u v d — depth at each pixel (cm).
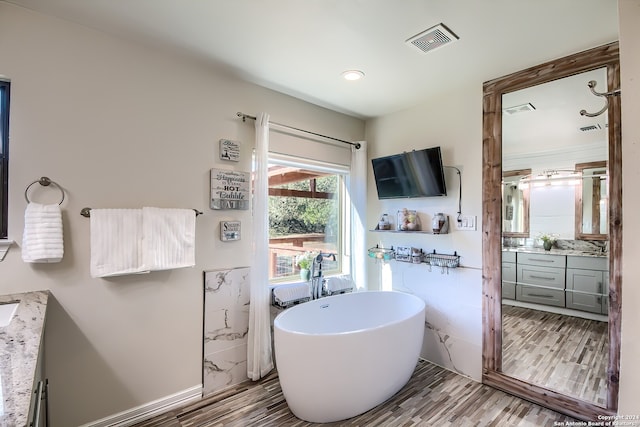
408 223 300
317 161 307
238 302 248
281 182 297
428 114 294
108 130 192
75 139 181
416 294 301
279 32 187
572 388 215
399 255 307
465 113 266
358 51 208
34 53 170
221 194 238
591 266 214
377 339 209
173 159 217
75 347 180
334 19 173
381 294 300
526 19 172
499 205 246
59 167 176
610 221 194
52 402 173
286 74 242
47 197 173
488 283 251
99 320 188
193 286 225
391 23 176
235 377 246
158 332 210
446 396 233
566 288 224
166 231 204
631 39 119
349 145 338
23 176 166
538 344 234
